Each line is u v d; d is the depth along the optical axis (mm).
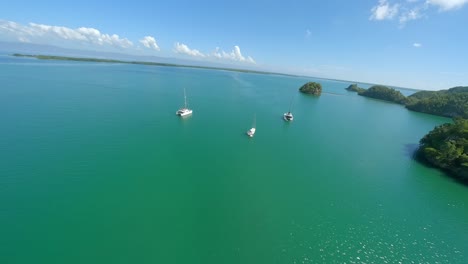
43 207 42844
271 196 52969
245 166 65438
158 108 113562
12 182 48469
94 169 56000
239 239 40531
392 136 107625
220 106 134000
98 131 77500
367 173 67250
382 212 50312
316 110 154375
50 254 34594
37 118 83000
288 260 37469
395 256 39594
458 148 71062
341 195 55375
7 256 33688
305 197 53562
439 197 57375
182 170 60125
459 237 44688
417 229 46000
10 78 148125
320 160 73562
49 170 53594
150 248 37125
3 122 76812
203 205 47906
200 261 35875
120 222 41469
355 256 39156
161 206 46406
